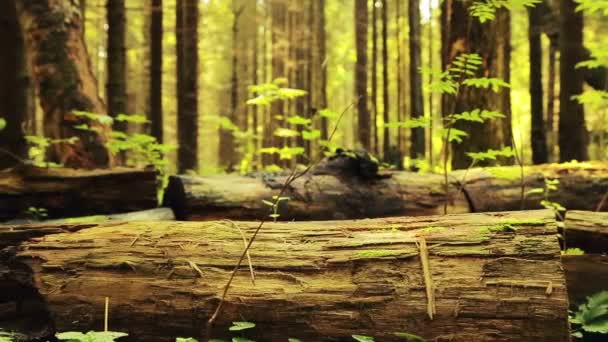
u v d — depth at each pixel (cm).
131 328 259
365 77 1211
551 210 275
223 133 1722
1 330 265
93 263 272
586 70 764
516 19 1919
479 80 371
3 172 422
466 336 230
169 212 418
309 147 1092
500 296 233
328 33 2139
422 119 409
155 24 851
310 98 1494
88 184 428
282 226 287
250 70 2523
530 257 242
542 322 225
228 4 2061
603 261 299
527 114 1852
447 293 238
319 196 434
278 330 247
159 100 855
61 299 263
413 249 256
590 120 1325
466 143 611
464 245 254
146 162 686
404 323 237
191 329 253
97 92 613
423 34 2212
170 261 269
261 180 436
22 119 630
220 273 262
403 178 462
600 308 279
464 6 609
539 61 968
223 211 417
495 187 466
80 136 578
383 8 1391
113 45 726
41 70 586
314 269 256
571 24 701
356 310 242
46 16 588
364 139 1193
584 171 473
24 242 288
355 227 282
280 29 1892
